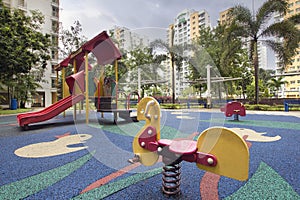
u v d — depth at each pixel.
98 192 1.94
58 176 2.35
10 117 10.54
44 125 6.92
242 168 1.49
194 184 2.09
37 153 3.38
